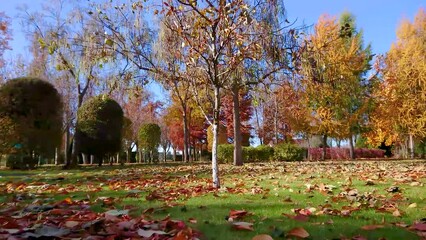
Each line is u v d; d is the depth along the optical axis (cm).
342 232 280
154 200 465
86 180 838
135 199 478
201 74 666
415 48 2112
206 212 370
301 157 2070
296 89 1742
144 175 962
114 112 1773
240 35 580
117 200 459
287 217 338
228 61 621
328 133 2086
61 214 353
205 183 701
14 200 474
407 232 278
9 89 1503
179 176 900
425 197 444
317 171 946
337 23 1909
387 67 2288
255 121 3362
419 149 2702
